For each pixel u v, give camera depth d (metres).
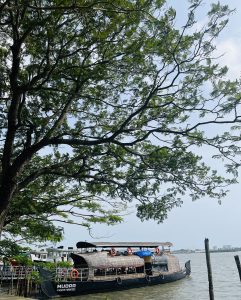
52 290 39.44
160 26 11.79
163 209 11.80
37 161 14.76
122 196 12.06
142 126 12.64
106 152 12.77
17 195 13.30
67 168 13.65
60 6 11.09
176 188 11.82
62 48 12.60
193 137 11.77
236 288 51.25
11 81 12.03
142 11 11.46
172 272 56.16
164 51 11.91
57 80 13.54
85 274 43.84
